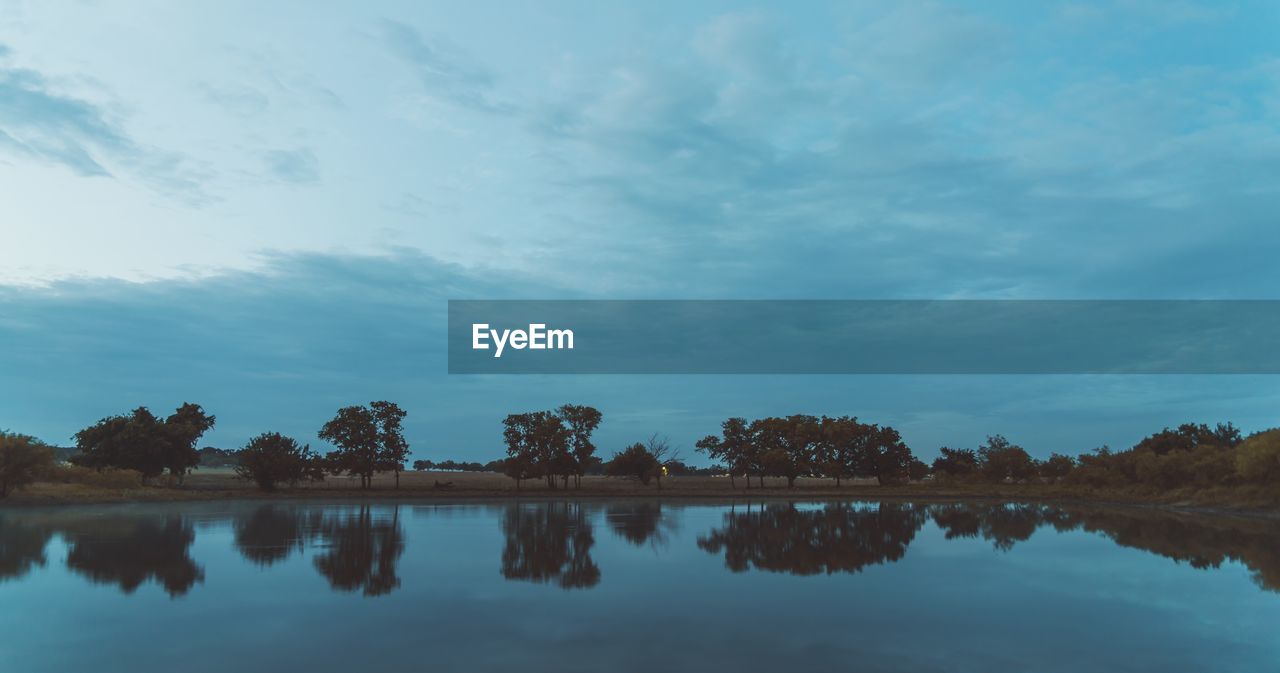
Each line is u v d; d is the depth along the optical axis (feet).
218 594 54.29
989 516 148.87
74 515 138.31
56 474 196.44
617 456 304.50
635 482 332.19
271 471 248.11
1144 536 103.96
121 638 40.70
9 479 164.55
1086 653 38.60
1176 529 116.16
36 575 62.95
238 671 34.22
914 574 66.33
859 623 45.37
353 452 268.41
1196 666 36.24
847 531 110.73
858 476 340.59
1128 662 36.94
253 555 77.25
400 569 67.67
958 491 274.98
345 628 43.29
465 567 69.00
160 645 39.19
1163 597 55.16
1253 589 58.85
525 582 60.54
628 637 41.37
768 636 41.78
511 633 42.14
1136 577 65.21
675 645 39.63
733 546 88.43
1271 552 84.43
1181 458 214.07
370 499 223.92
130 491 203.00
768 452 310.04
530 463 276.41
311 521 126.21
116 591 55.52
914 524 125.49
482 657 36.91
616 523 124.98
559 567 69.62
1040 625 45.19
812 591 56.90
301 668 34.83
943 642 40.70
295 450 259.60
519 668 35.04
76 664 35.55
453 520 131.03
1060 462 317.01
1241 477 178.40
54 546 84.33
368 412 274.57
